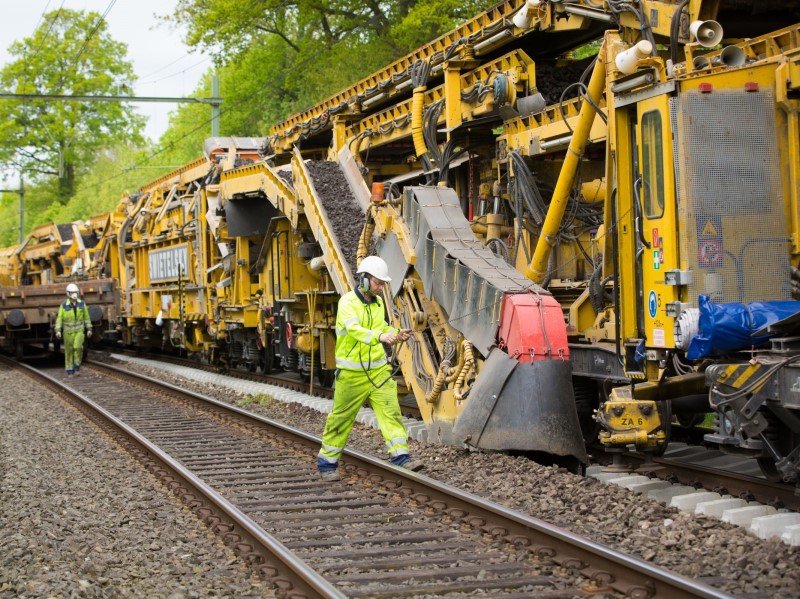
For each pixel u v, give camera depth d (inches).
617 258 339.0
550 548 256.7
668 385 331.9
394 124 557.6
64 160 2709.2
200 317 884.0
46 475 401.7
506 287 378.6
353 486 360.5
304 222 632.4
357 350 367.2
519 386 364.8
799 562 233.0
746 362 282.5
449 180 542.3
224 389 733.9
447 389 415.8
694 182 302.0
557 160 450.9
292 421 542.6
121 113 2714.1
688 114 303.6
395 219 470.9
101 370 951.6
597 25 443.8
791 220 305.0
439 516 306.3
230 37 1302.9
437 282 424.5
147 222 1065.5
